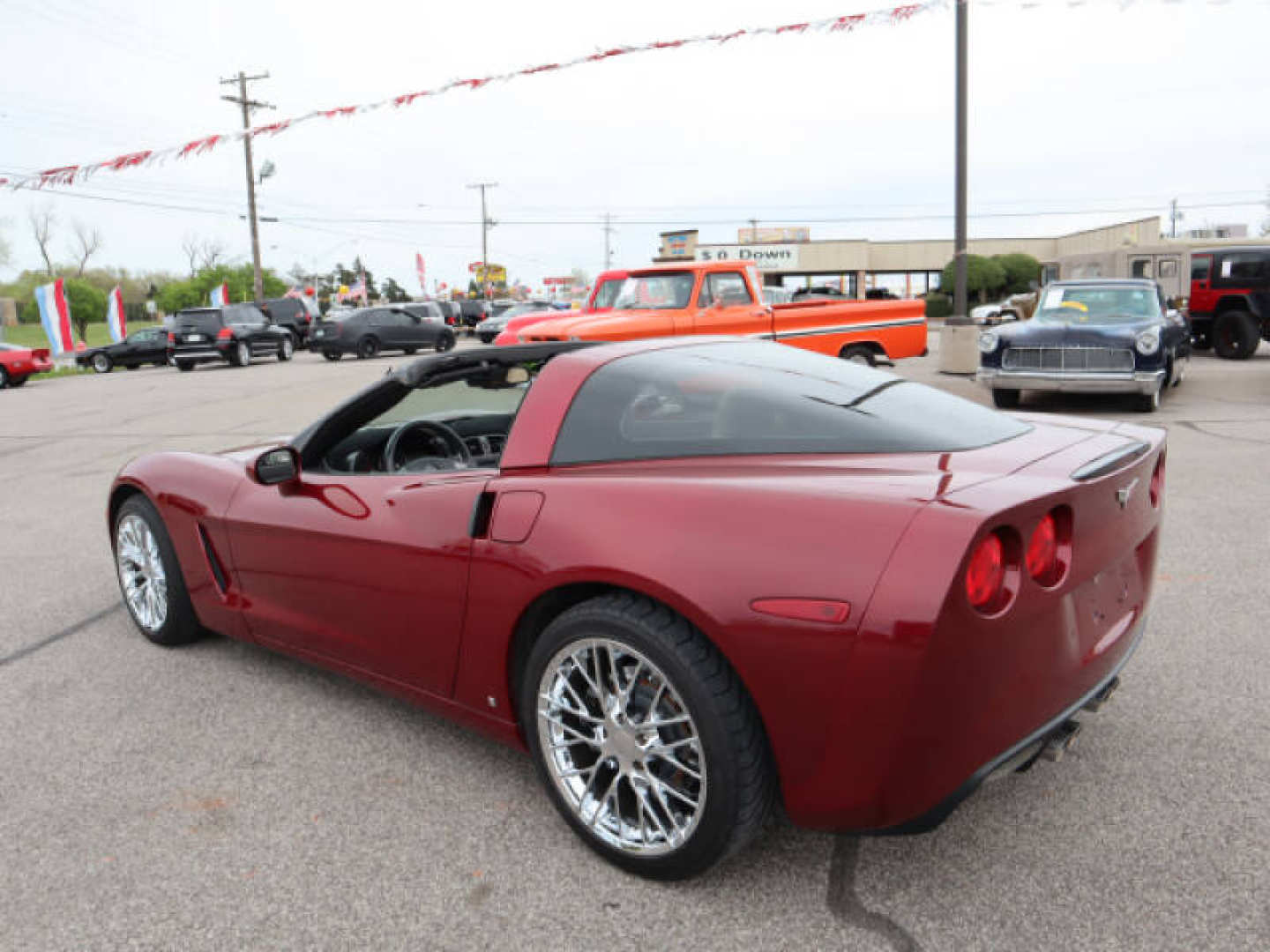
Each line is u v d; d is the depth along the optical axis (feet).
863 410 8.25
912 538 6.21
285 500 10.52
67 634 13.88
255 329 84.79
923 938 6.71
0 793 9.20
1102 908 6.95
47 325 105.09
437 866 7.82
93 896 7.54
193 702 11.26
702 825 6.94
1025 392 40.70
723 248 196.75
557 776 7.94
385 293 334.44
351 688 11.56
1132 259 67.46
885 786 6.36
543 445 8.34
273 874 7.77
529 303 113.09
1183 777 8.74
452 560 8.46
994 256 185.47
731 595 6.56
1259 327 54.65
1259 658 11.37
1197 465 23.31
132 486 12.75
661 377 8.46
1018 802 8.42
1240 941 6.54
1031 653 6.64
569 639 7.54
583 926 7.00
